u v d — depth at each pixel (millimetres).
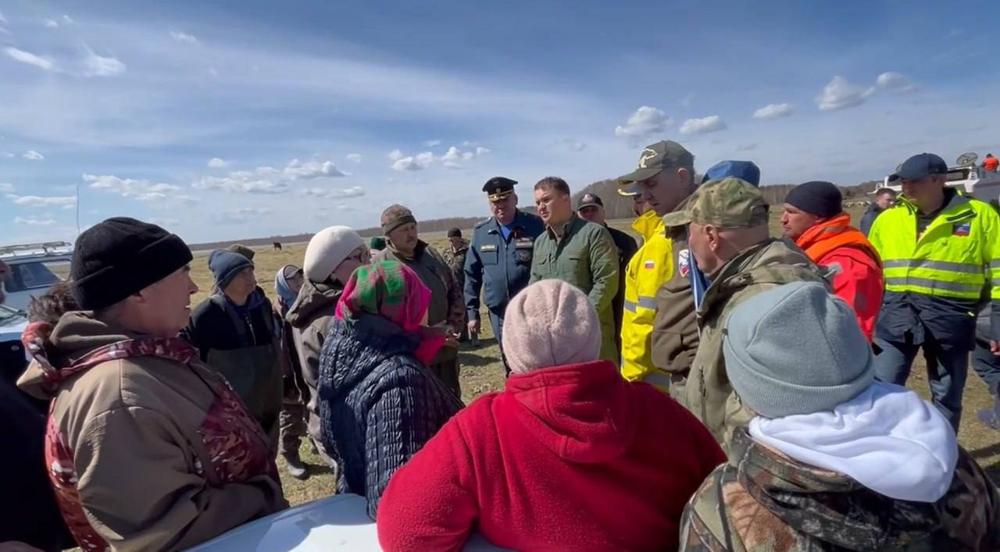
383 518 1251
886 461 850
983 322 4102
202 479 1490
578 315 1246
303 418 4441
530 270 4598
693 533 1041
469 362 7410
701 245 2012
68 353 1479
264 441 1706
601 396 1190
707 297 1901
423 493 1204
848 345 954
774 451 951
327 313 2639
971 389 5059
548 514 1194
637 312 2896
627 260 4375
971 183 8906
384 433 1438
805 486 893
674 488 1281
